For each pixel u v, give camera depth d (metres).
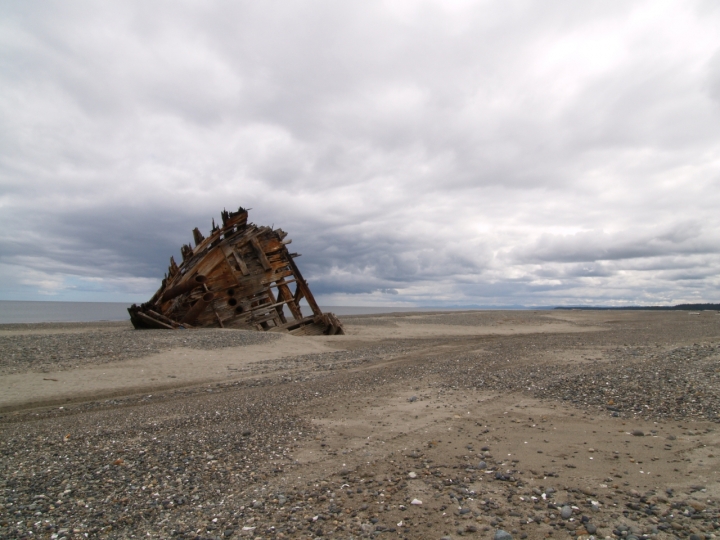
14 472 6.19
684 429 7.11
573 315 52.78
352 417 8.62
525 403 9.21
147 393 11.87
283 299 31.19
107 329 28.91
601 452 6.28
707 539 3.98
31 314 75.50
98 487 5.65
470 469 5.89
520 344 20.48
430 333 29.78
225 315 28.81
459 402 9.50
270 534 4.44
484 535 4.27
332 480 5.73
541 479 5.48
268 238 30.61
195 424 8.45
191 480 5.83
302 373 14.42
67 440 7.62
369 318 48.59
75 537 4.46
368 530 4.45
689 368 11.51
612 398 9.20
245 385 12.66
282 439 7.41
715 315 50.81
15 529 4.61
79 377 13.09
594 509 4.67
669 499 4.81
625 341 20.77
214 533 4.49
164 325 27.48
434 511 4.80
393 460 6.34
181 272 29.06
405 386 11.37
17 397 10.89
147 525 4.69
